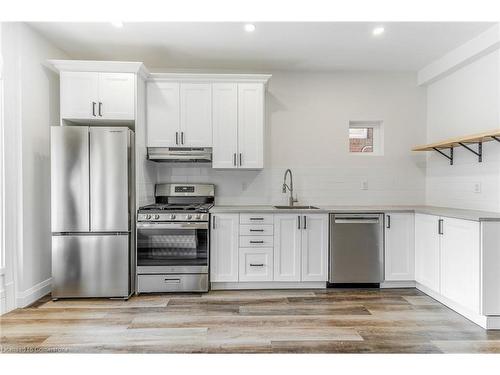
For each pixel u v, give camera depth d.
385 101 4.11
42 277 3.22
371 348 2.20
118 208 3.11
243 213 3.35
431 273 3.08
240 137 3.63
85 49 3.49
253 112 3.64
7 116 2.81
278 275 3.37
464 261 2.63
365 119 4.11
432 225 3.06
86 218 3.09
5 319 2.66
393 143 4.12
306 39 3.22
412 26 2.96
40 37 3.17
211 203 3.95
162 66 3.94
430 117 4.08
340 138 4.10
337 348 2.20
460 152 3.54
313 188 4.08
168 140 3.59
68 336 2.37
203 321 2.61
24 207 2.95
